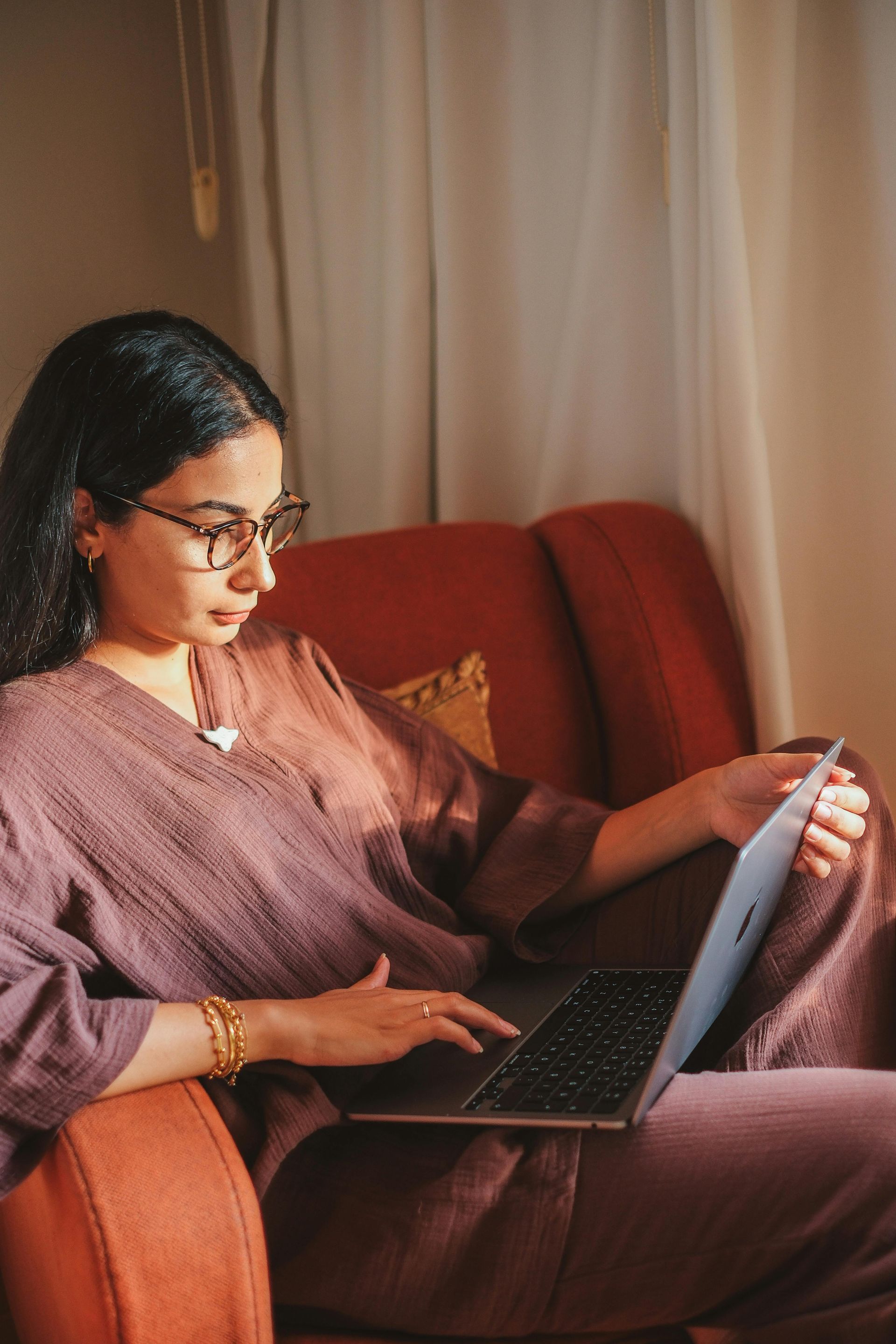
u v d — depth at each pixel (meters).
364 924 1.13
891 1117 0.88
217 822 1.05
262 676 1.29
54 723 1.03
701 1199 0.87
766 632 1.74
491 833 1.40
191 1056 0.90
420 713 1.56
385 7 1.97
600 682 1.80
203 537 1.05
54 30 2.02
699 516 1.86
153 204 2.18
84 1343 0.80
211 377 1.05
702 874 1.24
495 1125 0.94
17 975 0.91
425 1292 0.89
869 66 1.66
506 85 1.97
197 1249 0.78
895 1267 0.85
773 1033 1.03
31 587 1.08
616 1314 0.89
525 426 2.08
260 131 2.17
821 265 1.74
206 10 2.22
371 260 2.13
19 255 2.00
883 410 1.73
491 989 1.19
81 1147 0.80
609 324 1.93
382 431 2.12
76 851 1.00
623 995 1.13
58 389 1.08
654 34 1.79
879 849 1.15
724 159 1.64
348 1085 1.04
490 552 1.78
